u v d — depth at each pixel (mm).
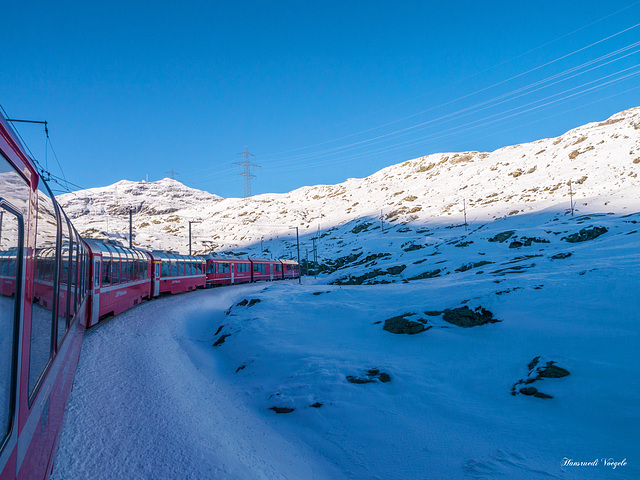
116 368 10523
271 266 53969
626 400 7957
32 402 2924
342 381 10570
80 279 8555
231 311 21203
